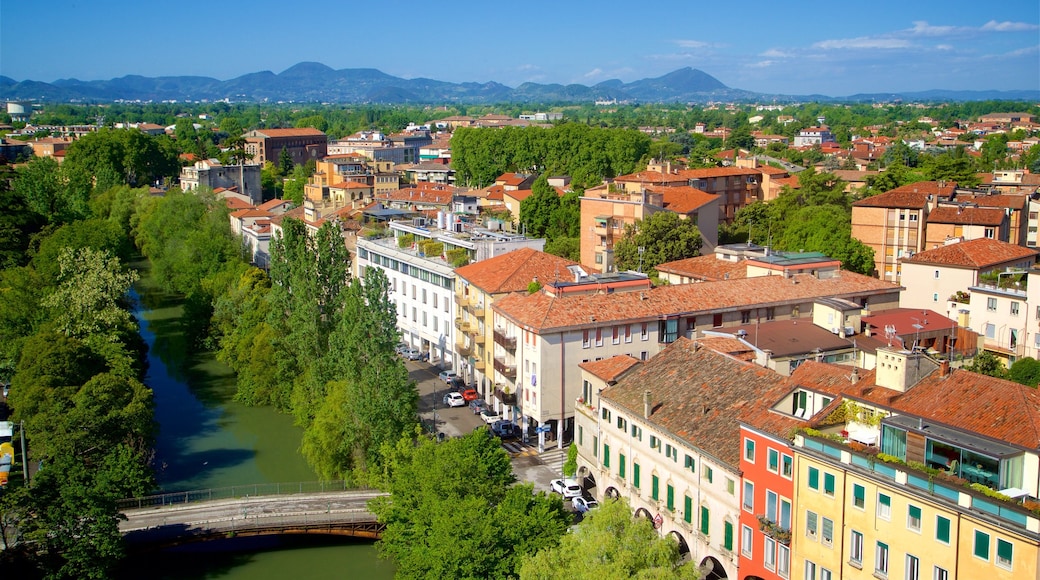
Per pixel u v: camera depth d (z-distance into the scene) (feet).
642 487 276.62
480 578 221.66
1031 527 167.73
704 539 247.91
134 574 276.41
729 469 234.79
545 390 338.54
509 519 226.99
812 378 239.50
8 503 252.62
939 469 188.96
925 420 199.00
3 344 421.59
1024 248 426.51
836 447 205.26
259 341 418.10
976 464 184.44
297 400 371.15
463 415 390.01
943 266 403.75
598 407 298.76
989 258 403.75
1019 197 531.50
